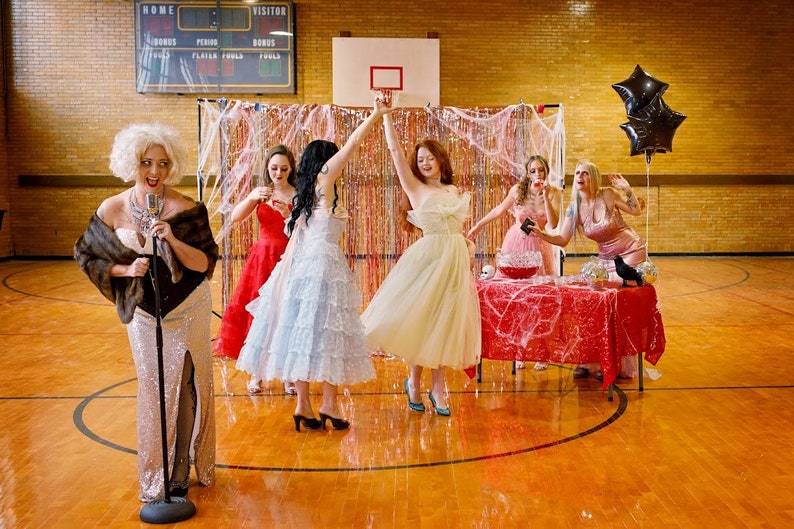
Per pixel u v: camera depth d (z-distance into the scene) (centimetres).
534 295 533
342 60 1389
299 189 449
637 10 1424
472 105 1417
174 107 1408
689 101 1446
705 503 356
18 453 426
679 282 1126
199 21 1386
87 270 341
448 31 1407
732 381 577
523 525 333
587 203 595
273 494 368
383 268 692
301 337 433
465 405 519
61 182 1422
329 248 443
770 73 1450
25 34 1400
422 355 478
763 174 1466
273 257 555
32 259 1441
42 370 614
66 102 1409
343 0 1396
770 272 1243
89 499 363
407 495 366
